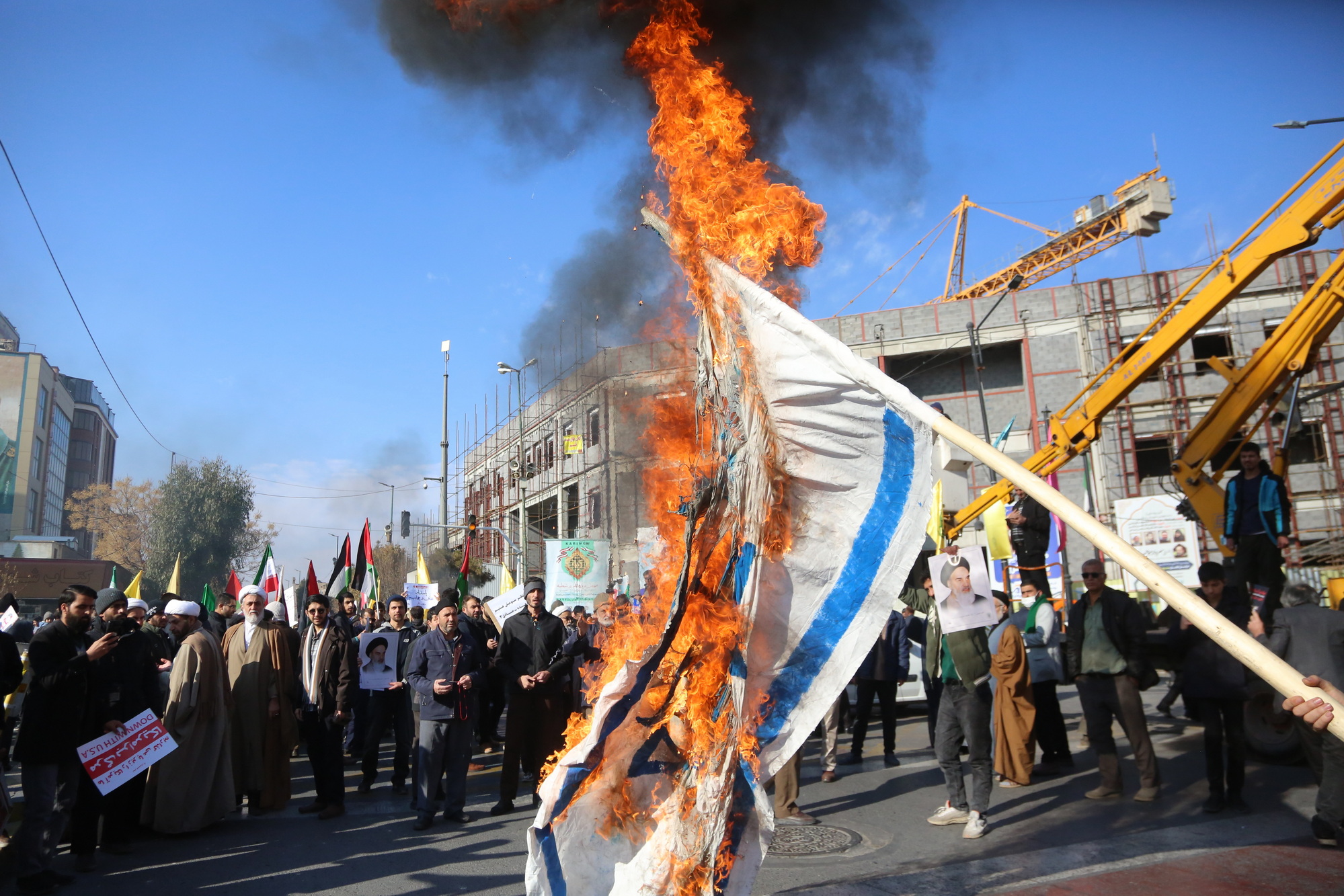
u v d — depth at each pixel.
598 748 3.44
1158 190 39.50
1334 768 5.33
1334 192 10.66
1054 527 18.23
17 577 36.06
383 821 7.54
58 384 84.31
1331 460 30.88
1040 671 8.38
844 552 3.19
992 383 37.38
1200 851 5.35
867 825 6.60
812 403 3.16
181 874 5.99
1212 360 11.96
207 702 7.21
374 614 14.42
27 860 5.56
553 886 3.32
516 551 32.91
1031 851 5.61
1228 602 6.66
